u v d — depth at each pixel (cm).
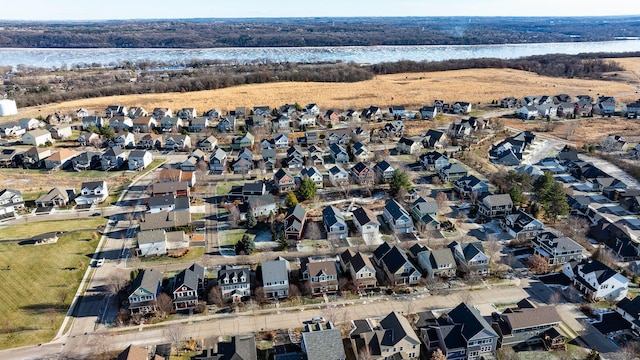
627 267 7906
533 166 12112
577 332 6462
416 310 6975
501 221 9638
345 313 6869
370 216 9331
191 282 7069
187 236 9075
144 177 12431
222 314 6912
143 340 6344
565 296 7281
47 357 6038
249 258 8362
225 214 10144
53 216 10075
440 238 9031
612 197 10812
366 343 5894
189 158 12812
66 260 8288
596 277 7131
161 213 9381
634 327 6444
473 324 6094
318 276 7362
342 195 11012
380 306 7088
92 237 9094
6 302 7112
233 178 12269
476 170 12669
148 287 6906
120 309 6962
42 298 7231
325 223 9325
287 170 12669
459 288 7519
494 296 7294
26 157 13150
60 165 13000
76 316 6856
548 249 8162
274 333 6456
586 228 9162
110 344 6250
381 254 8175
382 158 13362
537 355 6088
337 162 13338
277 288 7250
